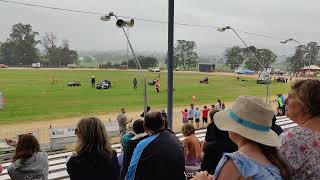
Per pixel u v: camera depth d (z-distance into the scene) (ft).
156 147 13.12
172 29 32.71
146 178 13.00
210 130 19.04
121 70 509.76
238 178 7.36
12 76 328.08
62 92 197.77
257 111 8.09
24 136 16.67
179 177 13.20
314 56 586.86
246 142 8.13
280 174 7.64
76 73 403.13
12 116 119.55
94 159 12.85
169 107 34.01
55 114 123.95
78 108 138.72
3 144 64.49
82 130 12.96
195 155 23.94
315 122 9.11
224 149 16.07
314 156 8.49
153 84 253.85
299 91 9.37
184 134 24.77
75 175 12.99
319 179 8.45
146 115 14.14
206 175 8.42
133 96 181.98
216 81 314.55
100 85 221.46
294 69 593.42
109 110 133.90
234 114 8.30
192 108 98.22
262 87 252.42
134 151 13.52
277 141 8.08
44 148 69.77
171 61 33.30
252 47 508.94
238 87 249.75
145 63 633.20
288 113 9.80
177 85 262.06
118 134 81.20
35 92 195.83
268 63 627.05
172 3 32.14
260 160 7.72
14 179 16.42
